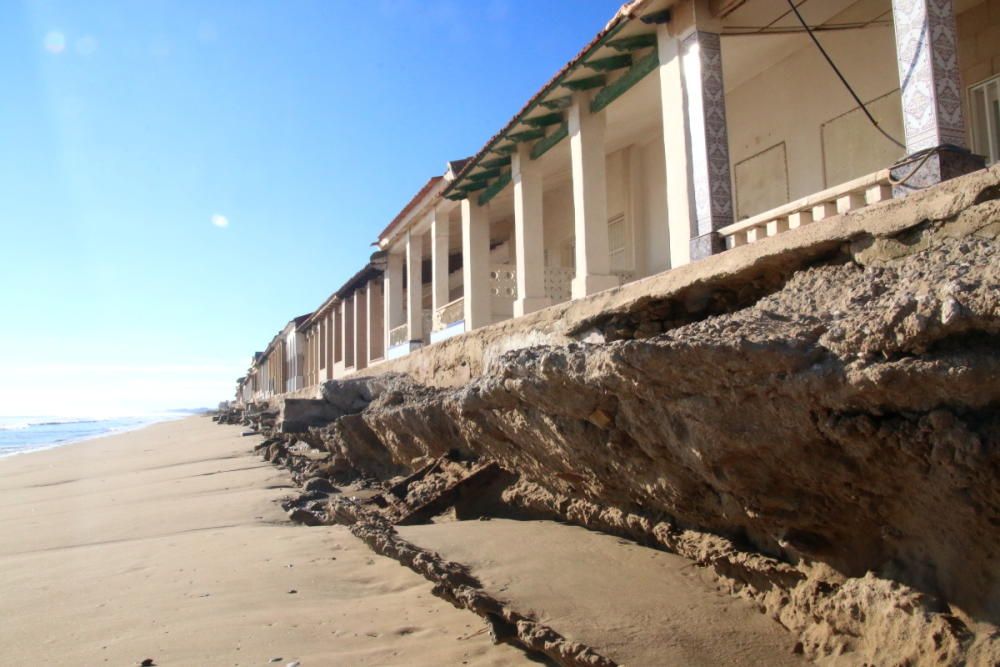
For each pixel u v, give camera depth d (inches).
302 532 322.7
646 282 286.0
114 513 431.2
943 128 220.4
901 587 144.6
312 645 181.2
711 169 321.4
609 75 422.0
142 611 215.3
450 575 211.0
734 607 184.9
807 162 410.6
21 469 856.3
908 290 148.3
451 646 178.5
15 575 277.3
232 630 193.0
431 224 757.9
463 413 290.7
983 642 126.9
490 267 621.6
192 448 900.0
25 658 182.4
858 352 134.8
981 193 170.4
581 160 436.1
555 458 246.7
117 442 1258.0
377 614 204.2
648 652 160.7
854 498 151.6
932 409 125.7
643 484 214.2
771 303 208.4
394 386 541.6
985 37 336.8
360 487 466.9
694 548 205.8
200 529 356.8
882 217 194.9
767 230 284.5
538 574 212.8
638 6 343.9
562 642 163.0
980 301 115.1
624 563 218.7
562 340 344.2
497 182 588.1
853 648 151.2
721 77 329.7
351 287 1109.7
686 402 165.3
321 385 724.7
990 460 117.7
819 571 168.1
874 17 358.6
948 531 135.9
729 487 174.1
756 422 155.3
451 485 326.6
